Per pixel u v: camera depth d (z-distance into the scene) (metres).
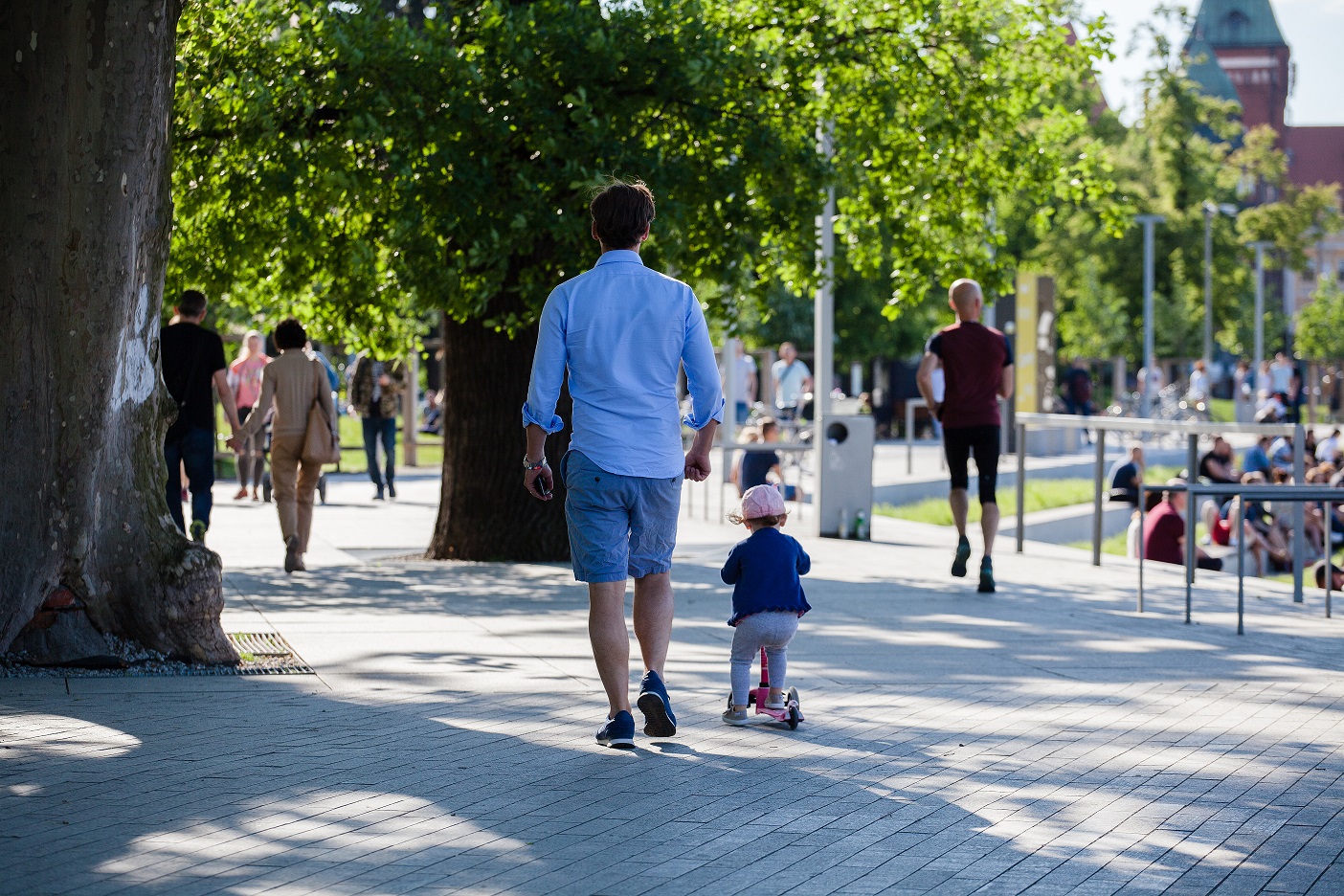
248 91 13.66
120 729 7.10
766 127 14.64
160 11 8.52
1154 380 61.53
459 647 9.72
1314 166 180.00
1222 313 72.56
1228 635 10.70
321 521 20.81
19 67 8.29
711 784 6.21
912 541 18.41
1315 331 108.25
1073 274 68.88
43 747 6.71
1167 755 6.85
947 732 7.30
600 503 6.80
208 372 14.32
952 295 13.55
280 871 4.96
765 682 7.51
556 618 11.13
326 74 14.14
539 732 7.15
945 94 16.75
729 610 11.78
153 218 8.73
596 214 7.02
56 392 8.50
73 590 8.65
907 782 6.29
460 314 14.30
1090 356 67.94
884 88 16.12
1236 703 8.12
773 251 16.67
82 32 8.30
